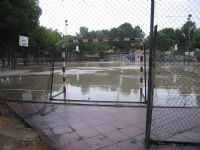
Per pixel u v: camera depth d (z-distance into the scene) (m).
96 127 4.89
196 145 4.00
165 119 5.32
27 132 4.42
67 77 15.66
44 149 3.70
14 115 5.70
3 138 4.04
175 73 14.96
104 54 44.84
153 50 3.78
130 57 40.31
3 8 13.31
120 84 12.00
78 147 3.89
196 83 11.95
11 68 24.58
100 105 6.71
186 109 6.18
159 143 4.04
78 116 5.67
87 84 12.04
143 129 4.75
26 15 15.48
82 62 41.59
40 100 7.41
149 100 3.86
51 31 38.84
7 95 8.41
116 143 4.07
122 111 6.09
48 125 5.00
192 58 17.06
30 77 15.12
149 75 3.82
